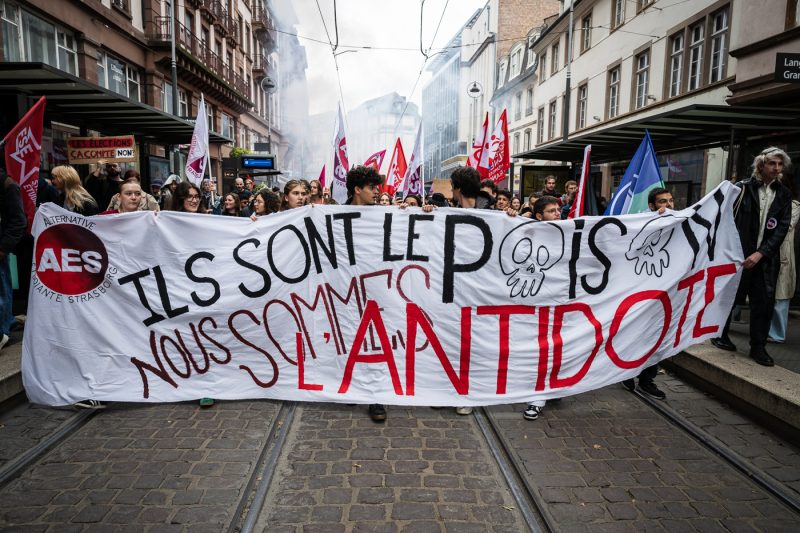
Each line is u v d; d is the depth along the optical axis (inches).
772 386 158.4
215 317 165.9
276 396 167.3
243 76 1374.3
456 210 167.3
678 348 180.2
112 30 669.9
